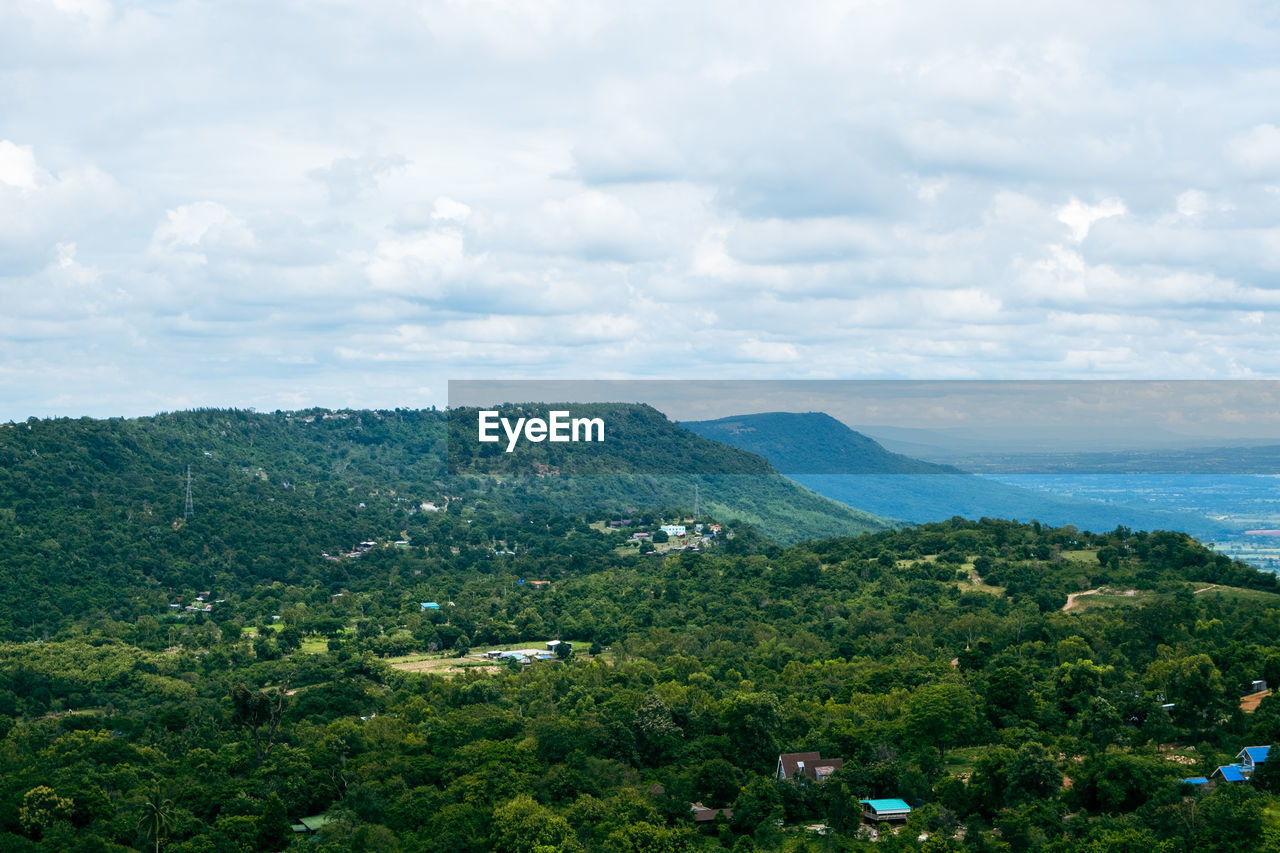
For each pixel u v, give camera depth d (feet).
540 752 594.24
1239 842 457.68
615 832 499.10
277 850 526.16
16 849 489.26
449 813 523.29
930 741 593.42
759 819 523.29
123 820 521.65
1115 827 483.51
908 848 479.00
